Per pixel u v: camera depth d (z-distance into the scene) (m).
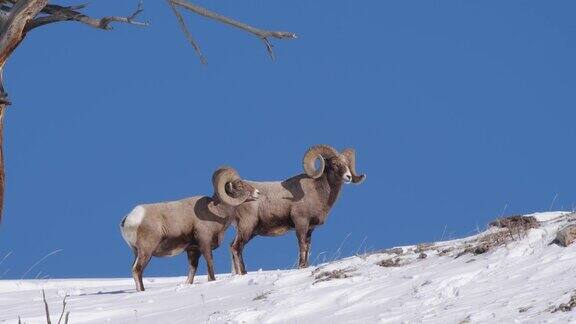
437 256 50.28
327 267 54.12
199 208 65.81
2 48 34.94
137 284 63.34
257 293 50.91
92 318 50.97
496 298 38.41
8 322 49.91
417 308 39.88
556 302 35.56
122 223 64.44
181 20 38.75
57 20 36.34
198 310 49.06
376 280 47.38
